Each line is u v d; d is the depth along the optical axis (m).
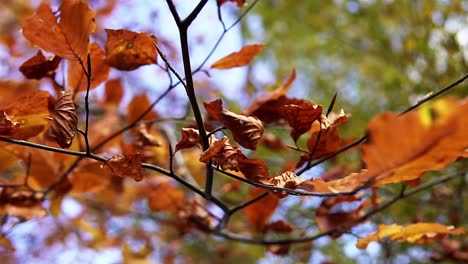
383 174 0.90
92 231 2.09
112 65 1.13
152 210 1.35
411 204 1.80
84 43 1.06
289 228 1.30
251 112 1.17
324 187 0.97
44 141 1.23
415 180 1.14
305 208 1.84
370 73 2.28
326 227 1.24
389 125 0.77
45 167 1.26
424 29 1.92
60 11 1.05
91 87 1.16
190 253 2.82
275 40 2.59
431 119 0.75
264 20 2.52
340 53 2.45
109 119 1.44
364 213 1.34
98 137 1.31
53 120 1.03
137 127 1.28
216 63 1.15
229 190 1.43
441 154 0.83
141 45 1.11
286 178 1.01
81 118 1.53
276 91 1.16
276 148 1.41
